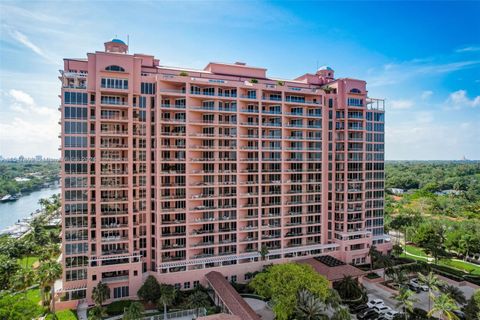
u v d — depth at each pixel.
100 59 70.44
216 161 80.69
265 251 80.81
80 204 69.44
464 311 60.38
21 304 52.12
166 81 76.31
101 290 63.31
